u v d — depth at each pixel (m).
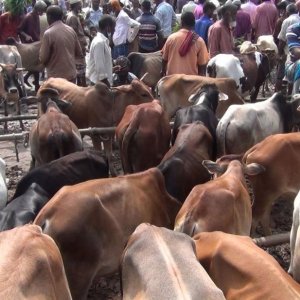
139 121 7.13
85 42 13.70
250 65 11.47
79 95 8.94
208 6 12.72
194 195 5.30
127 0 17.03
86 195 5.03
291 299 3.93
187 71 10.02
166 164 6.27
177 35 10.05
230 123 7.57
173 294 3.65
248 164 6.34
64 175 6.18
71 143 7.20
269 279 4.12
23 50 13.30
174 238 4.24
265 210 6.74
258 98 13.16
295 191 6.68
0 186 6.32
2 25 13.70
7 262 3.77
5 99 11.33
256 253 4.34
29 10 15.87
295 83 9.76
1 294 3.53
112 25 10.10
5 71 11.23
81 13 15.41
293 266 5.37
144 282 3.90
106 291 6.03
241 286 4.24
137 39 12.78
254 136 7.73
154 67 11.72
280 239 6.05
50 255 3.99
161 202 5.68
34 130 7.41
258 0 15.16
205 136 6.85
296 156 6.60
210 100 8.25
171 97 9.72
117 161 9.42
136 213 5.34
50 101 8.24
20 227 4.21
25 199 5.60
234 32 13.85
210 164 6.06
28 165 9.42
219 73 10.31
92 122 8.88
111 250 5.17
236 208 5.36
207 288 3.72
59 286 4.03
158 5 14.51
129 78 10.40
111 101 8.85
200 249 4.59
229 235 4.71
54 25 9.84
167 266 3.88
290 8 12.97
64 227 4.85
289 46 10.66
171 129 8.31
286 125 8.21
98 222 5.03
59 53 9.80
